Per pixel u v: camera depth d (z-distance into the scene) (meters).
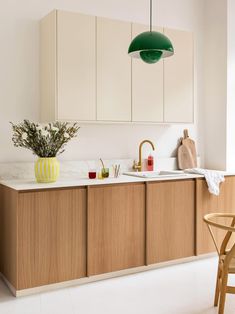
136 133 4.42
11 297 3.13
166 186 3.80
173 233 3.87
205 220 2.76
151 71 4.04
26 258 3.14
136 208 3.64
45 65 3.74
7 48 3.72
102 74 3.76
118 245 3.55
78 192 3.35
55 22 3.51
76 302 3.03
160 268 3.79
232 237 4.29
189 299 3.08
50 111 3.65
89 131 4.13
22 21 3.78
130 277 3.55
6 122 3.73
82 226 3.38
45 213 3.21
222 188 4.18
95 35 3.71
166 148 4.64
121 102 3.87
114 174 3.85
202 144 4.88
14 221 3.15
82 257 3.39
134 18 4.39
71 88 3.60
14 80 3.76
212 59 4.77
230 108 4.64
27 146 3.47
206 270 3.73
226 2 4.54
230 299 3.09
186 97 4.28
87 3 4.10
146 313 2.84
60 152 3.66
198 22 4.83
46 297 3.12
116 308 2.92
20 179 3.72
